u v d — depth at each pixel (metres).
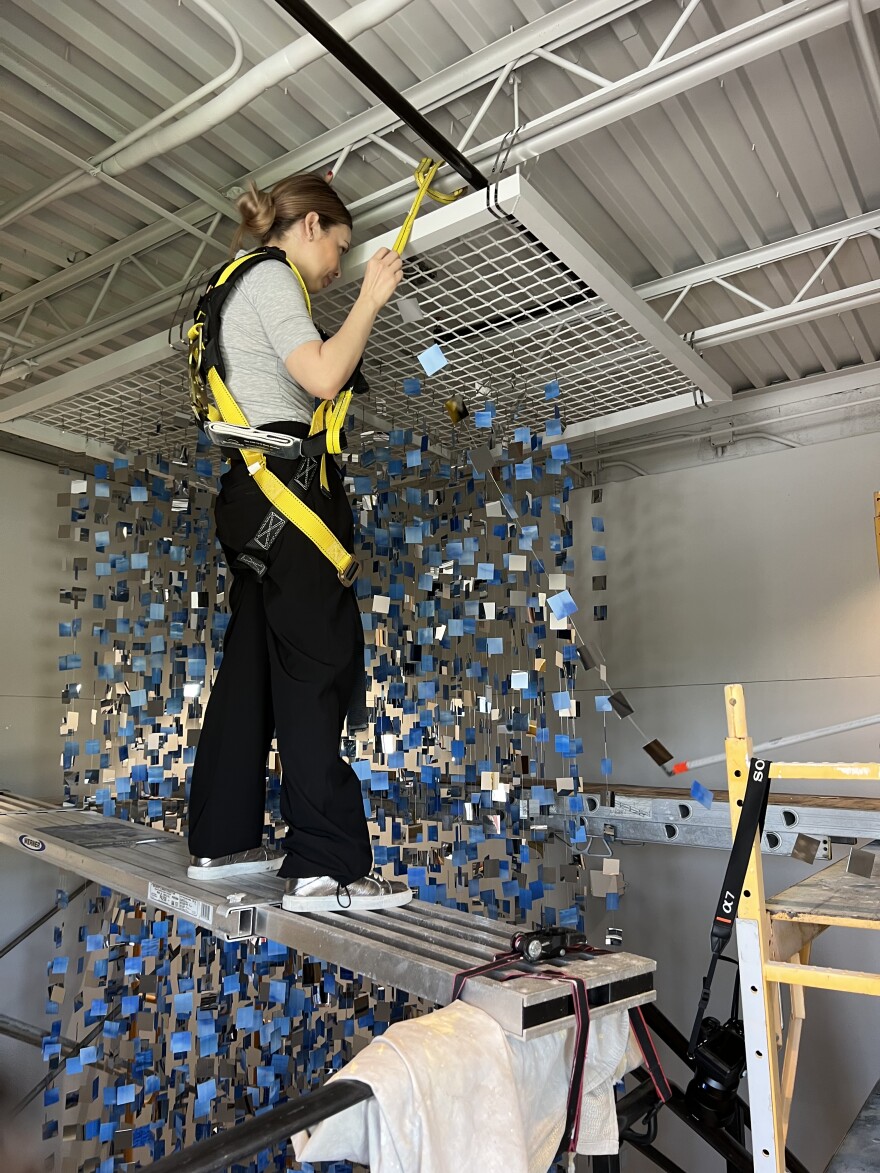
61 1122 4.16
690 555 4.86
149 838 2.68
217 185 2.83
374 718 2.72
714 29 2.30
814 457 4.53
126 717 3.93
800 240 3.19
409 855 2.74
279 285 1.74
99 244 3.25
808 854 1.53
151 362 3.01
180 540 3.68
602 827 3.90
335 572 1.81
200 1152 0.83
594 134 2.73
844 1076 4.12
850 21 2.10
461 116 2.57
